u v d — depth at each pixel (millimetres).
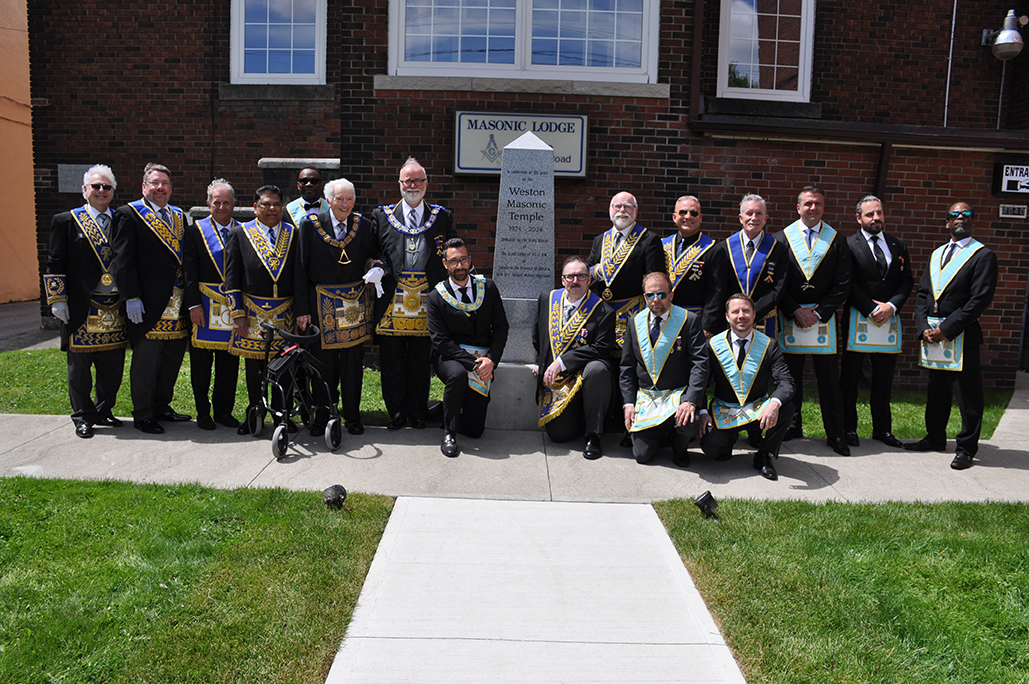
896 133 7613
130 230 5215
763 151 7691
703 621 3113
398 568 3482
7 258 15016
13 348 8617
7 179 14992
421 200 5562
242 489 4309
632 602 3248
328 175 7668
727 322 5555
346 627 2994
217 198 5398
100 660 2727
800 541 3816
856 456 5441
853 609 3195
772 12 8156
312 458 4949
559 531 3939
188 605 3082
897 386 8195
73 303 5258
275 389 5031
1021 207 8000
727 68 8117
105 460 4820
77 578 3283
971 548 3779
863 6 8352
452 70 7438
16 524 3779
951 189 7926
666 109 7539
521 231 5891
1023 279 8109
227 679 2646
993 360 8234
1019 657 2951
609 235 5707
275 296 5348
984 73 8594
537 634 2984
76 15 9094
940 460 5406
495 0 7395
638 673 2752
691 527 3963
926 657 2930
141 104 9156
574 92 7441
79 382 5371
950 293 5371
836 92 8391
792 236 5668
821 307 5531
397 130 7449
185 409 6227
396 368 5629
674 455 5082
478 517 4086
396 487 4477
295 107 9062
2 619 2957
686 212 5641
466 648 2875
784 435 5398
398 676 2691
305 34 8953
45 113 9234
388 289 5512
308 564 3443
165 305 5383
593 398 5172
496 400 5832
